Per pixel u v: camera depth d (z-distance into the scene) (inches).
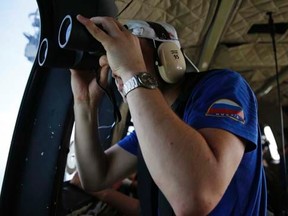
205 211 26.4
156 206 38.9
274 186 85.8
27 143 56.7
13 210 56.5
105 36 32.2
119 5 71.3
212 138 29.0
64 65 40.9
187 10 80.3
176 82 37.8
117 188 83.5
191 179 26.2
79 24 32.9
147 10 76.5
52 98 57.4
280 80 135.0
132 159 51.1
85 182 50.2
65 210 64.8
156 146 27.4
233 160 29.1
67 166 68.0
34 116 56.7
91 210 71.5
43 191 58.6
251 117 33.0
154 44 38.4
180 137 27.4
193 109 32.8
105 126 79.8
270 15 87.1
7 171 55.2
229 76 35.2
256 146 32.4
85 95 47.6
